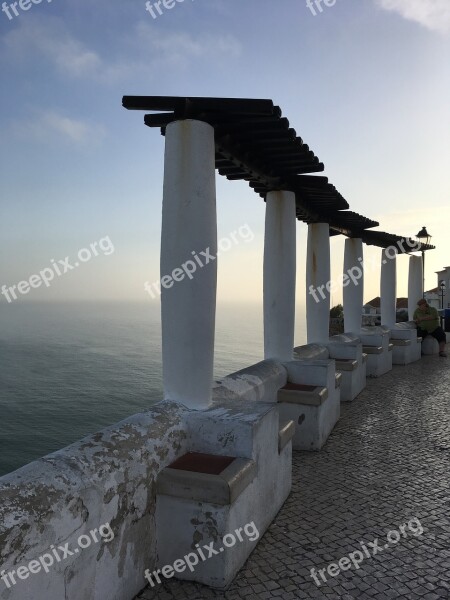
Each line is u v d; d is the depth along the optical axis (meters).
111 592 2.52
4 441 20.53
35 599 1.97
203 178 3.69
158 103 3.63
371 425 6.34
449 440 5.68
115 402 27.38
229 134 4.26
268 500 3.60
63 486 2.20
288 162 5.23
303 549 3.27
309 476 4.61
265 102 3.58
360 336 10.05
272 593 2.78
